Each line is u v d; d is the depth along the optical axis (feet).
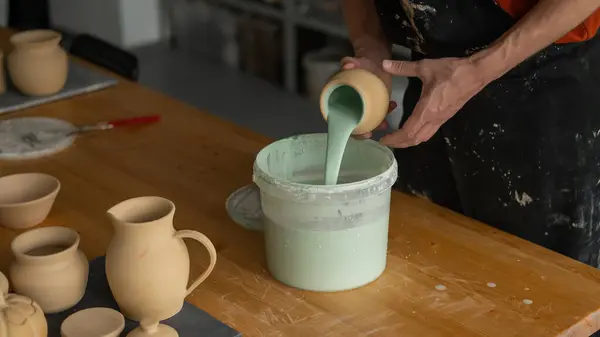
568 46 4.72
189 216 4.72
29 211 4.51
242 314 3.82
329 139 4.14
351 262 3.93
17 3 9.86
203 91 13.28
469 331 3.66
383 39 5.44
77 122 6.04
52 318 3.75
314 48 13.17
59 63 6.37
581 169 4.99
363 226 3.89
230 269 4.20
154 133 5.85
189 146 5.64
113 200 4.91
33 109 6.27
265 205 3.98
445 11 4.80
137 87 6.73
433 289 4.00
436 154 5.67
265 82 13.67
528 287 3.99
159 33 15.28
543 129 4.90
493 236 4.47
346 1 5.56
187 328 3.61
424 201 4.87
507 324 3.71
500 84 4.89
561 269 4.14
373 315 3.80
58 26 15.66
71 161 5.43
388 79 4.78
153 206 3.62
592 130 4.91
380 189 3.86
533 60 4.75
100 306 3.82
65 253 3.72
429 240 4.44
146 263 3.45
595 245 5.34
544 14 4.04
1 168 5.33
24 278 3.69
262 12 13.35
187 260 3.62
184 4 14.71
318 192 3.74
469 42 4.90
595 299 3.88
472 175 5.39
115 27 14.78
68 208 4.83
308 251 3.89
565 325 3.69
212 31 14.44
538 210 5.17
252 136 5.80
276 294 3.98
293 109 12.59
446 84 4.23
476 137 5.18
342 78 4.16
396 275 4.12
